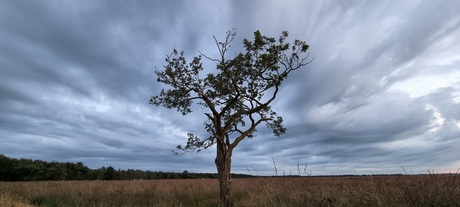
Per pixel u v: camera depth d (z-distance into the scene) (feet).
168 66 55.11
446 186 18.04
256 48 53.11
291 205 21.89
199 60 54.34
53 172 272.10
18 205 41.60
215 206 51.83
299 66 53.78
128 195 64.95
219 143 52.49
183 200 58.03
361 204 19.90
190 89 55.72
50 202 50.98
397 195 18.80
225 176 50.57
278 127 58.39
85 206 50.42
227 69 52.54
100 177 283.38
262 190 25.89
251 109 54.39
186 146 53.42
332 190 23.65
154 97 57.52
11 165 258.78
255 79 53.88
